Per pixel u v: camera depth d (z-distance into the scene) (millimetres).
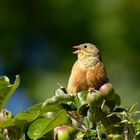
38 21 17781
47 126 6008
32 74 16719
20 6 17828
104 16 17438
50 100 6250
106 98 6543
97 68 8336
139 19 17328
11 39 17500
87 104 6336
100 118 6355
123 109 6520
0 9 17734
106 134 6211
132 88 16078
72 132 6289
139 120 6266
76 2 17734
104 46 17109
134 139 6141
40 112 6180
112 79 16453
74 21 17547
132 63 16828
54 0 17859
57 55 17141
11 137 6258
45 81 16391
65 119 6176
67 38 17422
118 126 6363
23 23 17719
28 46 17469
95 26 17344
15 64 17172
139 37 17172
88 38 17312
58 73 16547
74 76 8320
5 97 6336
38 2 17938
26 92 16250
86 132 6215
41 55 17250
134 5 17422
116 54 16984
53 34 17562
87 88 8266
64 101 6340
